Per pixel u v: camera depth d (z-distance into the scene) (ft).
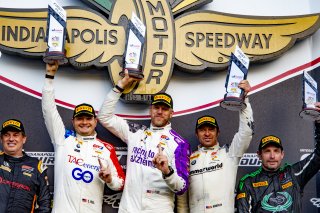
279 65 18.89
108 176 16.21
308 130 18.57
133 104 18.44
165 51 18.17
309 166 16.52
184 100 18.54
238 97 16.12
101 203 17.12
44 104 16.98
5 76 18.45
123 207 16.52
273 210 16.08
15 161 16.78
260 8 19.24
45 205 16.60
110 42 18.24
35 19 18.24
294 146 18.48
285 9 19.27
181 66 18.20
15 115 18.28
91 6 18.88
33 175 16.71
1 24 18.12
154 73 18.08
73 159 16.92
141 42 17.17
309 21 18.60
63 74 18.51
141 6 18.37
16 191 16.39
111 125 17.46
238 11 19.17
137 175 16.62
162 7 18.39
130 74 17.10
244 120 16.58
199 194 16.83
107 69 18.35
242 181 16.70
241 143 16.71
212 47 18.35
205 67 18.25
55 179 16.92
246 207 16.28
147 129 17.43
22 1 18.79
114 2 18.39
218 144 17.62
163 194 16.43
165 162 15.31
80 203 16.58
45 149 18.15
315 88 16.43
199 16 18.49
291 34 18.54
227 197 16.78
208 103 18.56
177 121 18.42
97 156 17.13
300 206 16.24
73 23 18.21
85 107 17.37
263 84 18.78
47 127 17.13
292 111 18.67
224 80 18.67
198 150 17.56
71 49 18.10
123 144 18.20
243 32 18.48
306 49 19.04
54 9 16.83
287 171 16.62
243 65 16.34
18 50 18.04
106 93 18.48
